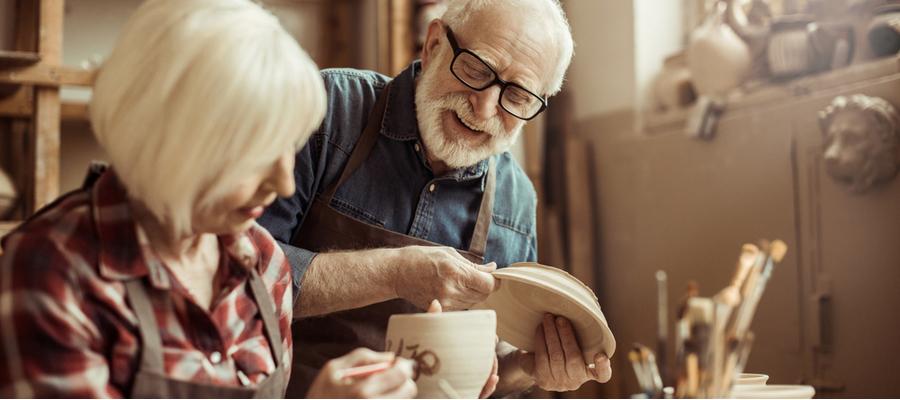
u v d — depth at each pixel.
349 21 4.73
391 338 1.16
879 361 2.78
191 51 0.90
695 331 1.06
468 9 1.71
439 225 1.84
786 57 3.13
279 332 1.17
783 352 3.19
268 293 1.18
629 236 4.12
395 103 1.82
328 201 1.78
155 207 0.93
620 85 4.16
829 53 3.02
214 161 0.91
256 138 0.91
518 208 1.96
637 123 4.05
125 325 0.95
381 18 4.27
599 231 4.36
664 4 4.09
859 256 2.86
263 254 1.19
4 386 0.88
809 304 3.06
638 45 4.04
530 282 1.37
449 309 1.52
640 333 4.03
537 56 1.68
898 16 2.74
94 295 0.93
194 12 0.92
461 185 1.86
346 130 1.82
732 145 3.44
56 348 0.89
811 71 3.09
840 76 2.92
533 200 2.01
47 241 0.92
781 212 3.19
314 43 4.67
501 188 1.93
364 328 1.79
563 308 1.45
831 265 2.97
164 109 0.89
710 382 1.05
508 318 1.54
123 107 0.91
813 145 3.03
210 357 1.03
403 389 0.98
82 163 3.91
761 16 3.49
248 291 1.12
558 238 4.32
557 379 1.51
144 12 0.93
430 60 1.78
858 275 2.86
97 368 0.92
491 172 1.90
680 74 3.83
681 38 4.11
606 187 4.29
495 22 1.67
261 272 1.18
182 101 0.89
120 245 0.96
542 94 1.77
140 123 0.90
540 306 1.49
